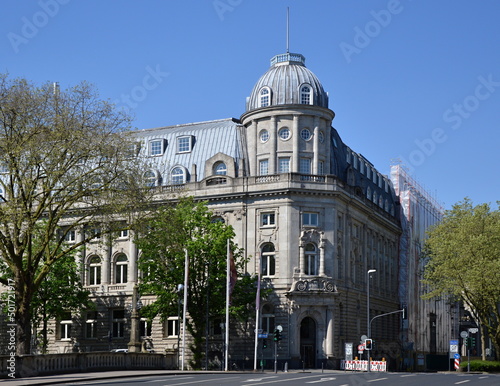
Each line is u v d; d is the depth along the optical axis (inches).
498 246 3440.0
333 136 3961.6
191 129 3941.9
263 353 3410.4
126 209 2236.7
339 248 3649.1
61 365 1996.8
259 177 3563.0
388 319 4500.5
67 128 2091.5
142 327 3747.5
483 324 3577.8
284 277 3467.0
